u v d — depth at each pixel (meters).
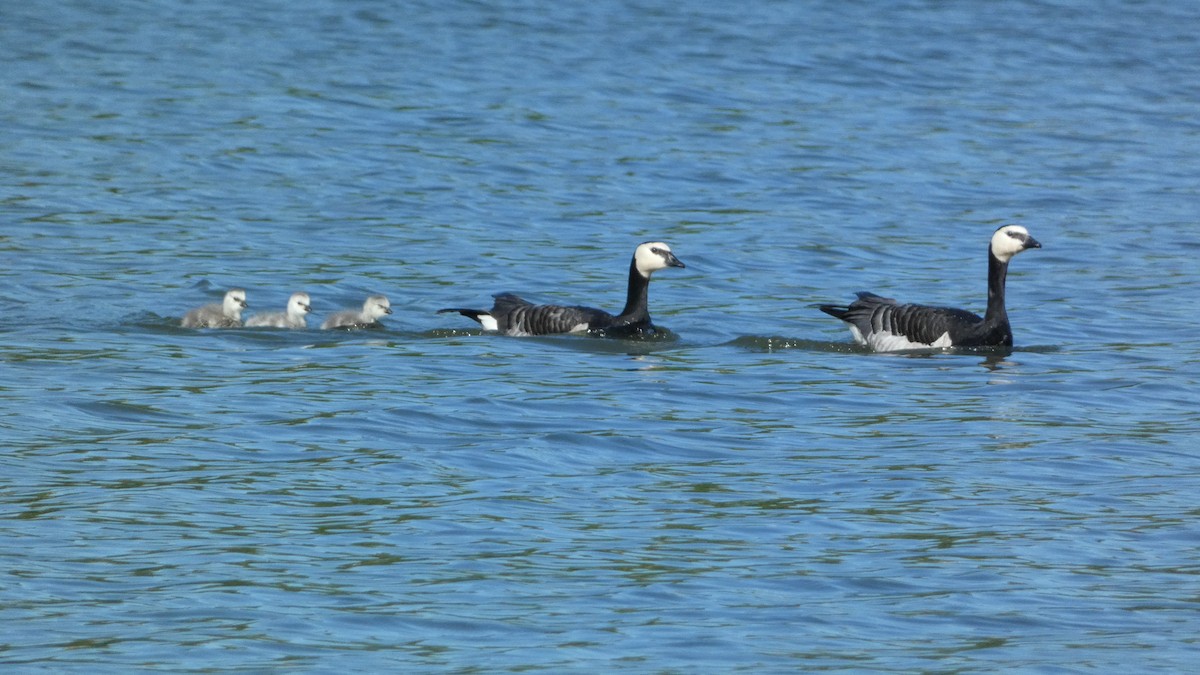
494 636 11.43
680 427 17.19
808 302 24.38
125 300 22.77
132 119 36.09
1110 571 13.10
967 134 38.06
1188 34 53.00
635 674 10.81
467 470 15.40
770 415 17.84
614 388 18.88
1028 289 25.30
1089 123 39.66
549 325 22.08
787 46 48.78
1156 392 19.12
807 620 11.91
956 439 16.97
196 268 24.86
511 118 37.91
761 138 36.81
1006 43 50.62
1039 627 11.88
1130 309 23.89
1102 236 28.86
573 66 44.72
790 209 30.58
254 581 12.38
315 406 17.50
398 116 37.69
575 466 15.67
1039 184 33.16
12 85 39.19
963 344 21.56
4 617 11.55
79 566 12.59
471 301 23.88
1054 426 17.55
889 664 11.08
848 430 17.28
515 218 29.22
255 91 39.84
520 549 13.27
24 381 18.11
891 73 45.38
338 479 14.96
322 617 11.70
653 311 23.66
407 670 10.77
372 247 26.77
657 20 52.62
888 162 34.91
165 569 12.59
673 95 41.31
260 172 31.89
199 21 49.88
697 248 27.48
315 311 22.95
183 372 18.91
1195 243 28.30
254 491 14.55
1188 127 39.44
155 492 14.41
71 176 30.64
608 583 12.56
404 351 20.64
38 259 24.83
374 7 53.50
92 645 11.09
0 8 50.34
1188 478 15.64
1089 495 15.08
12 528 13.37
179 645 11.11
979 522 14.26
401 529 13.66
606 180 32.34
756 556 13.26
